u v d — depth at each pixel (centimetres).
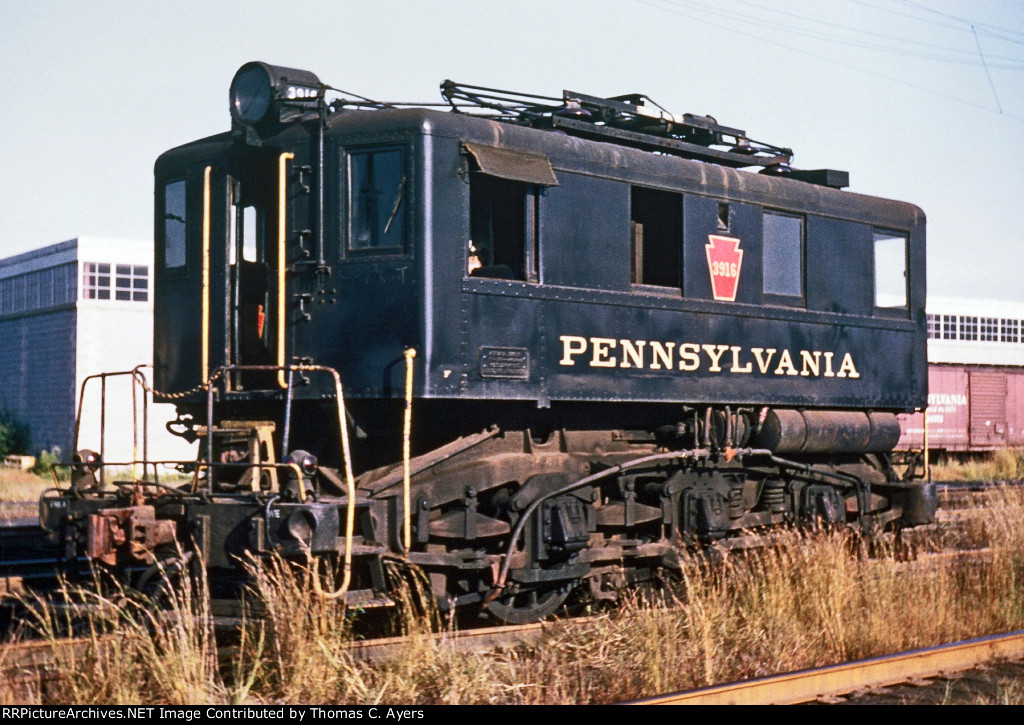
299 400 848
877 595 871
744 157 1141
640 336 952
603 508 947
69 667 646
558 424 941
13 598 926
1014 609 938
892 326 1230
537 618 889
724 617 816
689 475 1015
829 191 1163
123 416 2961
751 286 1062
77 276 2928
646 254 1021
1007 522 1180
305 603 682
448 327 812
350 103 880
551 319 883
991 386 3447
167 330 930
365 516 793
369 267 818
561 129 962
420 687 662
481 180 876
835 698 673
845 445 1157
